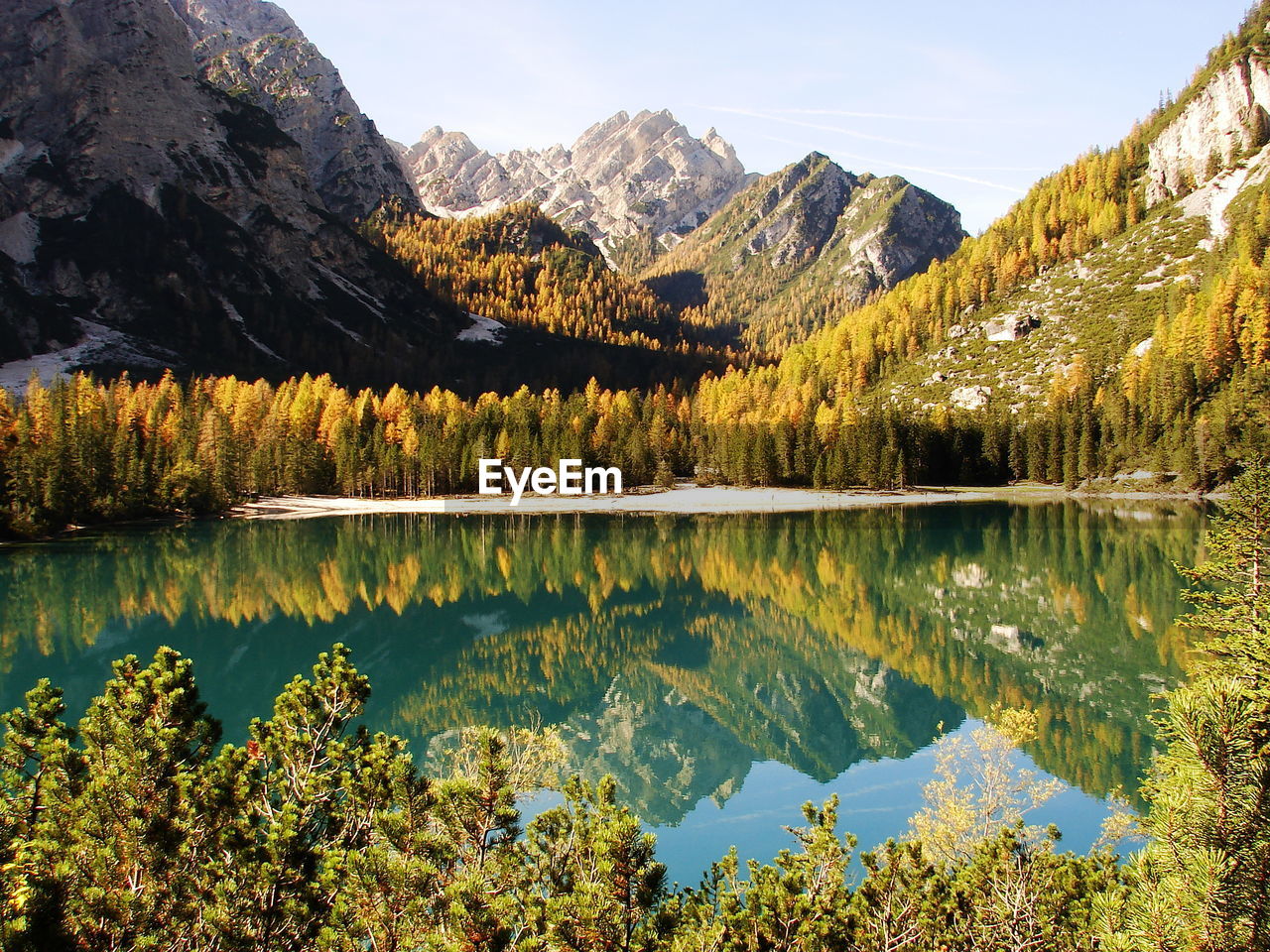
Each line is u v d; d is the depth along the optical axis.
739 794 29.61
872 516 113.69
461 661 47.38
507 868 11.76
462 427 151.62
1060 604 57.66
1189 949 6.21
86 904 9.55
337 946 10.46
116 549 81.69
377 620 56.34
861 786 30.11
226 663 43.62
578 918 9.95
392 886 10.80
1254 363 125.62
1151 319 162.50
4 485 88.94
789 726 37.28
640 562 81.44
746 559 82.06
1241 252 156.38
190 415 134.88
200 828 11.30
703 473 156.75
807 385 184.00
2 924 8.43
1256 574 27.28
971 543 86.88
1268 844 6.13
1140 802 25.41
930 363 186.50
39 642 47.03
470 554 85.81
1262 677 20.11
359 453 140.50
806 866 12.61
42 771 11.59
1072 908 11.86
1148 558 72.88
